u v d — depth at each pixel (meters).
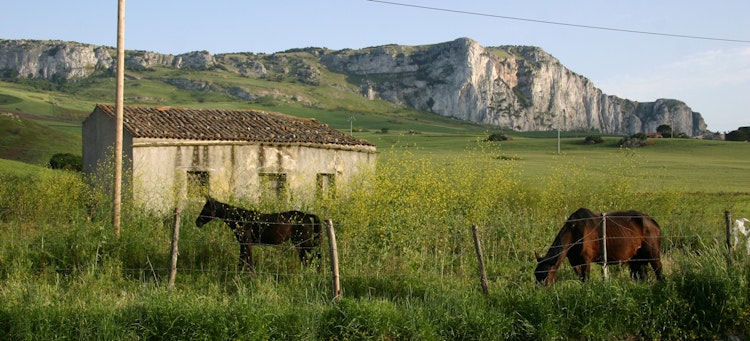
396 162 18.06
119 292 9.67
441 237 13.44
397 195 15.09
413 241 12.50
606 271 10.43
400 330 8.32
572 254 10.63
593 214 10.63
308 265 11.17
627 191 19.61
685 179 40.06
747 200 24.86
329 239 9.09
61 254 10.84
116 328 7.77
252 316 7.94
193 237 12.26
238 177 21.52
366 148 25.02
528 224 15.04
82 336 7.65
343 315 8.29
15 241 11.05
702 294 9.28
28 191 15.45
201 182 21.08
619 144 84.56
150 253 11.20
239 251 12.05
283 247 12.17
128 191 15.61
